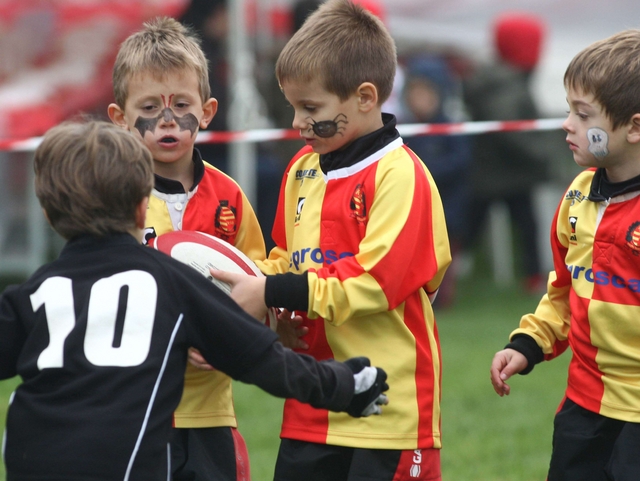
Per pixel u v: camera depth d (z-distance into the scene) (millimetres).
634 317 11891
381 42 12219
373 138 12109
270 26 33062
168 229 12461
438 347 12602
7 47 30344
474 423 20656
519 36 34250
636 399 11898
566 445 12523
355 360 10141
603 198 12156
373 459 11867
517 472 17656
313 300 11320
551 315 13320
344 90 11867
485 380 23812
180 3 30531
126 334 9266
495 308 32594
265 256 13570
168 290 9516
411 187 11805
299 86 11953
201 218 12711
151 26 13125
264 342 9492
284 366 9492
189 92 12336
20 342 9656
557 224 12945
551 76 37125
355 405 10086
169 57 12219
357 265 11484
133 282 9453
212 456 12422
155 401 9156
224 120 29031
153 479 9078
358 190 12008
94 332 9266
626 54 11750
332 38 11875
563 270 12992
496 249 37688
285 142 30859
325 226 12211
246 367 9500
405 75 33312
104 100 30844
